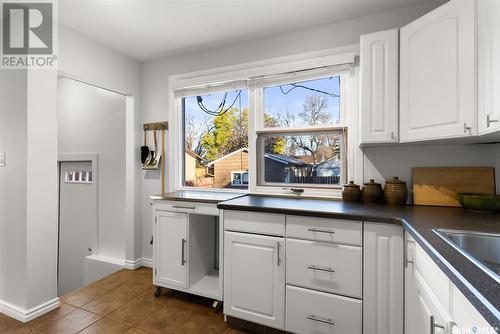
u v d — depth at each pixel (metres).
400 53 1.71
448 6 1.45
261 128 2.50
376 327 1.51
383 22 2.05
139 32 2.38
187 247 2.21
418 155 1.95
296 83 2.38
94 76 2.50
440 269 0.92
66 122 3.51
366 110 1.81
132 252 2.94
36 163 1.96
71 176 3.51
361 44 1.83
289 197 2.31
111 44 2.61
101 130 3.25
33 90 1.95
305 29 2.30
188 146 2.92
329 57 2.18
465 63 1.38
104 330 1.85
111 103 3.19
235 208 1.87
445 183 1.85
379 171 2.06
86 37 2.43
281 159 2.46
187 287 2.21
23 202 1.93
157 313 2.08
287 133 2.42
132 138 2.94
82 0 1.90
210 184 2.80
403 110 1.69
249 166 2.52
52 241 2.07
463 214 1.55
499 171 1.71
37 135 1.97
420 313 1.18
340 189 2.23
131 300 2.28
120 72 2.78
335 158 2.26
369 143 1.83
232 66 2.56
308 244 1.67
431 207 1.80
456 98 1.42
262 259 1.80
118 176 3.14
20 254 1.94
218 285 2.25
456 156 1.86
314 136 2.34
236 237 1.88
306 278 1.67
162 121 2.95
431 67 1.54
